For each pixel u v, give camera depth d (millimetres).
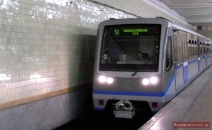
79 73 8484
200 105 7480
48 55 6953
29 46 6250
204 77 14273
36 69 6500
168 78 7715
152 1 16828
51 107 7086
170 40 7938
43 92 6770
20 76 5984
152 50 7488
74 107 8195
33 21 6367
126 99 7414
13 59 5781
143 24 7652
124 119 8727
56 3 7242
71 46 8016
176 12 24406
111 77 7539
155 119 6125
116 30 7812
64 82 7688
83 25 8703
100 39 7863
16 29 5848
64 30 7652
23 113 6078
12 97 5766
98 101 7723
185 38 10602
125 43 7707
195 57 13477
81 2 8555
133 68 7461
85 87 8883
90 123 8289
